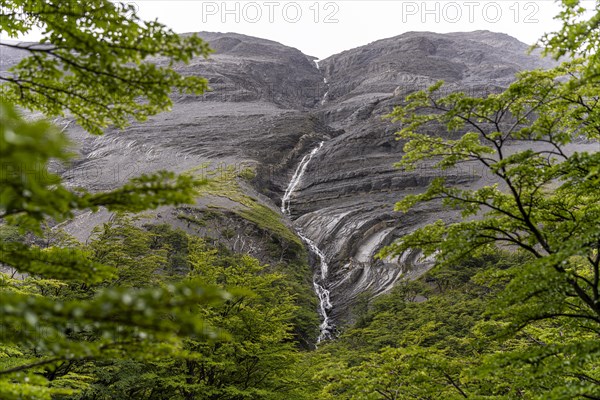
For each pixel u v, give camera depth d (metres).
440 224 8.24
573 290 6.90
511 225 7.96
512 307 7.50
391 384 10.07
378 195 79.12
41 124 1.88
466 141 7.83
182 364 16.69
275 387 16.94
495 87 103.12
